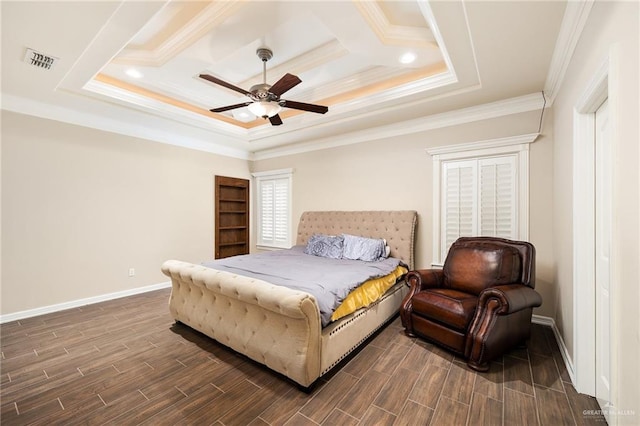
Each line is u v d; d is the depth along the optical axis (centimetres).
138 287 439
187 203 505
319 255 401
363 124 417
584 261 196
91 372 224
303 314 193
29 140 339
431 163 383
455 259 300
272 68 313
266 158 598
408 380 213
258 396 196
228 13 205
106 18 197
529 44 217
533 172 314
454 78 284
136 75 317
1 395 196
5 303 324
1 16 190
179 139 490
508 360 240
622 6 121
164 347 267
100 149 398
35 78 281
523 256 270
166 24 234
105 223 404
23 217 336
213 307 267
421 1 193
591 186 195
